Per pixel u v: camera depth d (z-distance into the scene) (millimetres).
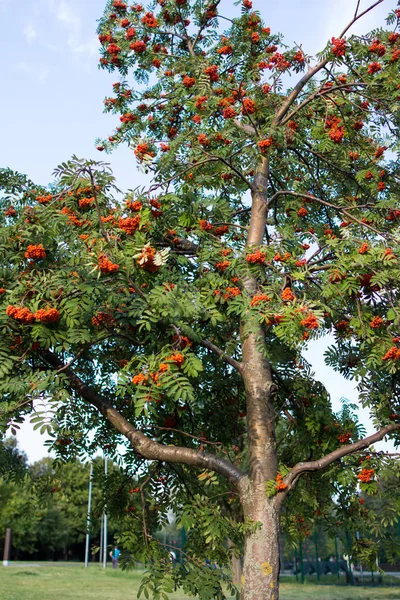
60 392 4773
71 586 17141
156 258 4836
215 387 7848
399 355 5668
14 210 6648
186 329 5383
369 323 6004
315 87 8711
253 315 5406
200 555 6266
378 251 5547
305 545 22984
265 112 8234
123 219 5234
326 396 7270
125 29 9883
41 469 38125
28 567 28672
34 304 4828
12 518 36688
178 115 9711
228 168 8031
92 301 5043
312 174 8758
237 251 6426
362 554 7164
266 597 5414
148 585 5336
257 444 6066
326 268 6203
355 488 7145
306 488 7375
